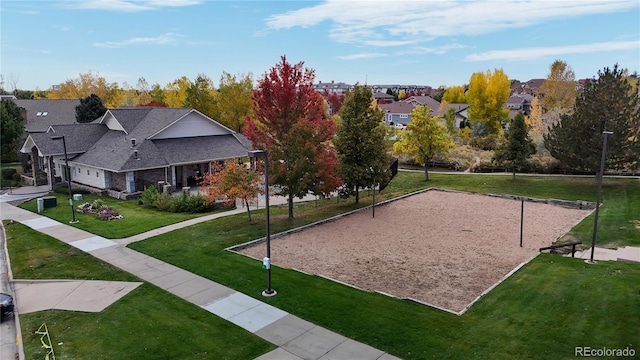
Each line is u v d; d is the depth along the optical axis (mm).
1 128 47906
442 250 19453
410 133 38812
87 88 79250
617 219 22875
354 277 16391
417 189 34156
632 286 13617
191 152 36719
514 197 30250
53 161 39781
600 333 11047
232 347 11531
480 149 52000
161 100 75875
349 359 10773
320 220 24469
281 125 23844
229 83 57094
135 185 32844
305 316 13070
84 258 18766
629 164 32281
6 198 32781
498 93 58594
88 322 13195
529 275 15398
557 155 31156
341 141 27016
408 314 12922
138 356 11234
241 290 15047
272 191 31562
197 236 21453
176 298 14570
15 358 11641
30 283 16422
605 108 28203
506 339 11164
